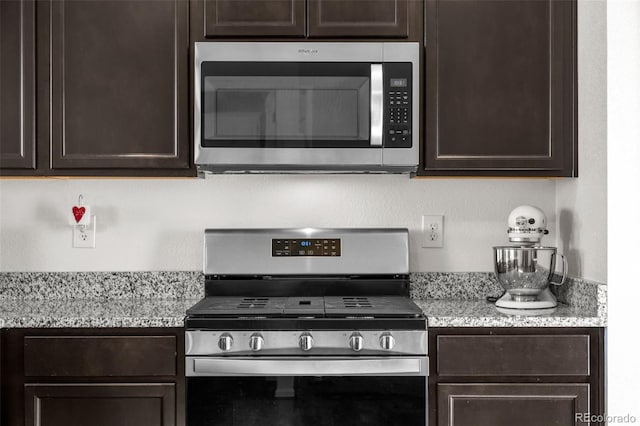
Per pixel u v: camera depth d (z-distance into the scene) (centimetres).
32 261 249
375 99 220
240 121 220
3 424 198
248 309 207
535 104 223
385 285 245
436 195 252
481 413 198
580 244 225
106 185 251
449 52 223
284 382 196
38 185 250
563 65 224
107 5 223
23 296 248
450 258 251
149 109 223
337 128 220
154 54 223
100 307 224
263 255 243
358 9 224
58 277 248
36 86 222
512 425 198
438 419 198
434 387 198
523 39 224
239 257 243
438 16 223
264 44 220
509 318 199
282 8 224
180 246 251
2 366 198
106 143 223
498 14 224
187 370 196
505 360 198
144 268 251
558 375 199
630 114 203
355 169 229
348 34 223
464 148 223
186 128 224
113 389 198
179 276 249
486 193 251
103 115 223
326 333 196
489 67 223
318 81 220
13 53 222
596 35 209
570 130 225
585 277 221
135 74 223
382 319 197
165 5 223
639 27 202
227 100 220
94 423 199
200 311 203
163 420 198
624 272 201
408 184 252
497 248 224
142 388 198
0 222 249
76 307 224
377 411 196
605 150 204
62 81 222
